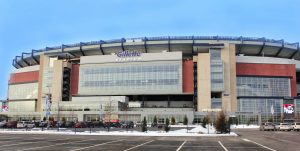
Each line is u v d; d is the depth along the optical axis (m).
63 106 136.50
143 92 139.00
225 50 138.62
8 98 175.75
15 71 171.62
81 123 77.94
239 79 141.00
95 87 144.75
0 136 38.03
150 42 144.88
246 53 150.75
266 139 37.25
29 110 159.12
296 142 31.86
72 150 21.53
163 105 145.38
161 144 28.16
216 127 51.44
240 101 138.25
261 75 142.38
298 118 130.50
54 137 37.44
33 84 161.62
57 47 159.00
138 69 141.00
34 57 164.25
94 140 32.81
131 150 22.23
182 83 137.75
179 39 143.88
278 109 139.88
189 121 126.06
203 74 136.25
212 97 139.25
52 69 151.62
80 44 153.38
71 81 151.50
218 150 22.92
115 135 44.38
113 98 136.50
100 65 145.38
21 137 36.28
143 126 53.38
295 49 151.62
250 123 135.25
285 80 143.88
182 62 140.12
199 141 32.91
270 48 148.25
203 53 138.12
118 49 150.75
